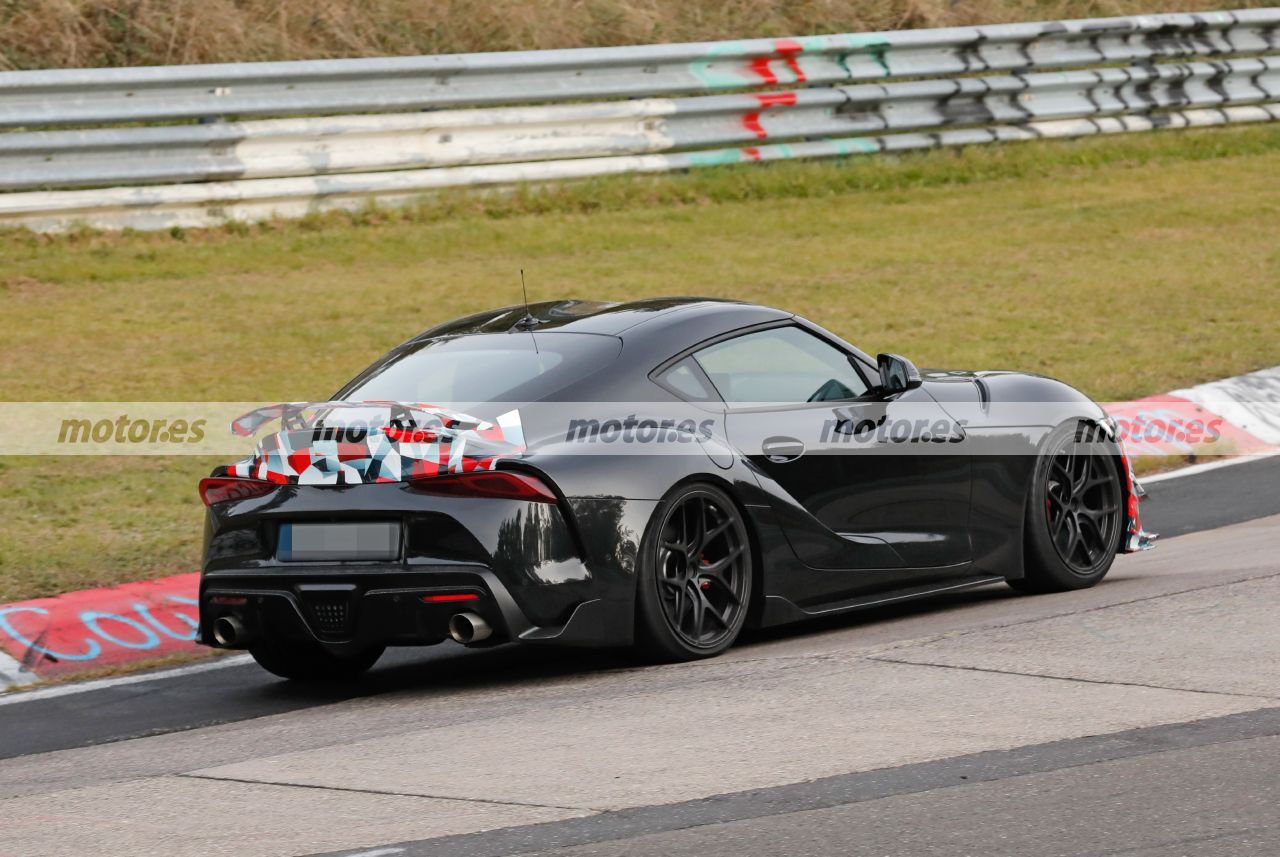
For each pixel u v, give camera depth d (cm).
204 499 2303
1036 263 5666
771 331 2458
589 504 2134
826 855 1439
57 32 6028
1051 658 2112
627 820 1559
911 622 2511
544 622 2108
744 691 2042
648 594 2180
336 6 6631
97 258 5106
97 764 1950
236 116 5534
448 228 5662
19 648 2545
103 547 3038
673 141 6206
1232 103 7531
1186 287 5388
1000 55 6825
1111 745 1720
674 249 5631
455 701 2167
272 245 5372
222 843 1562
